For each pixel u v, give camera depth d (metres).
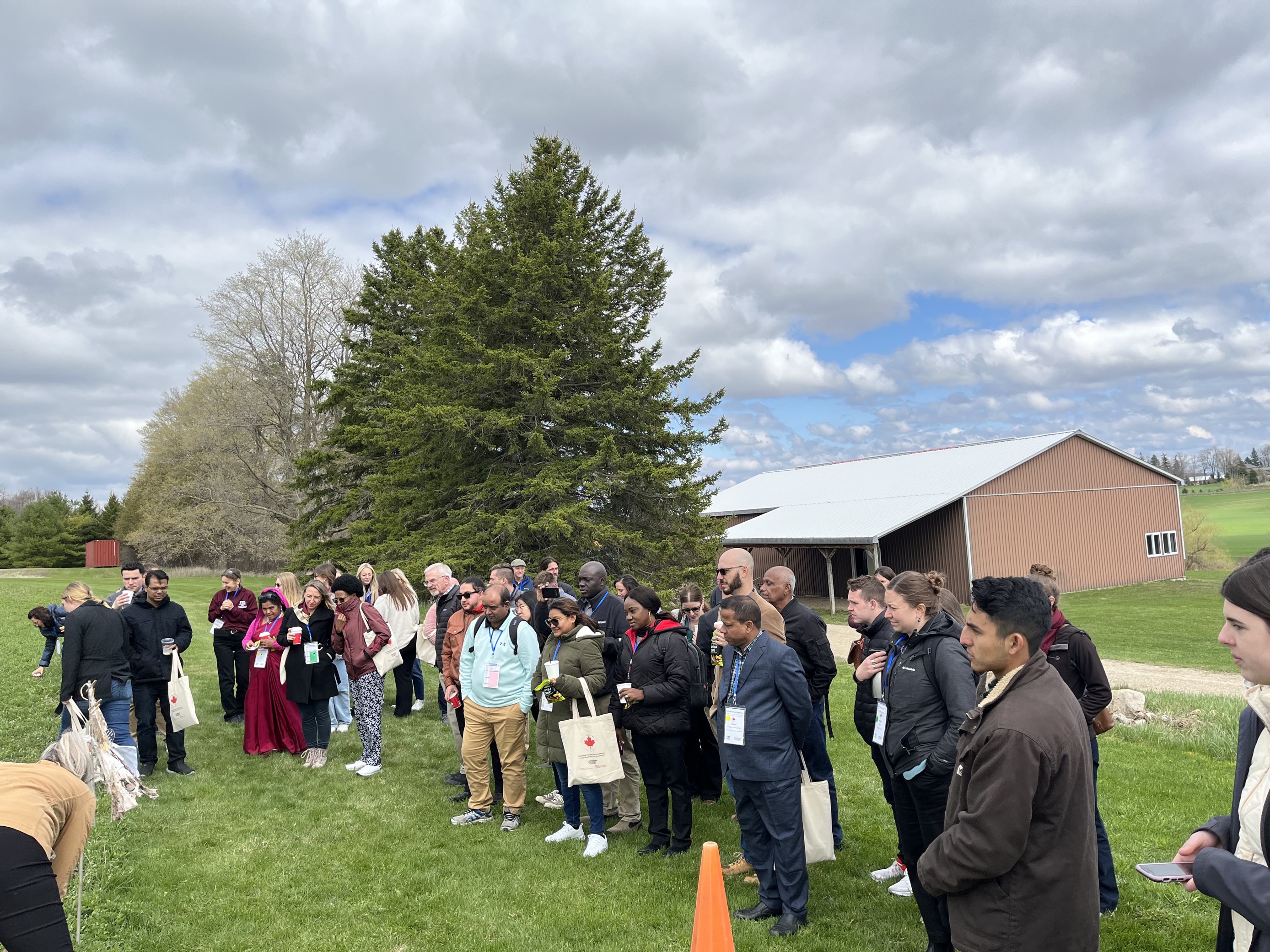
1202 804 6.25
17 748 7.85
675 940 4.34
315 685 7.80
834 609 27.48
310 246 31.64
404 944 4.37
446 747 8.49
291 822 6.27
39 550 57.56
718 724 4.71
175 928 4.54
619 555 18.95
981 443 36.75
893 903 4.69
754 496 41.44
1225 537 63.25
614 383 19.81
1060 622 4.27
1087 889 2.47
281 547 35.41
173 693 7.50
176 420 40.41
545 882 5.13
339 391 23.72
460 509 19.61
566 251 19.84
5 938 2.23
